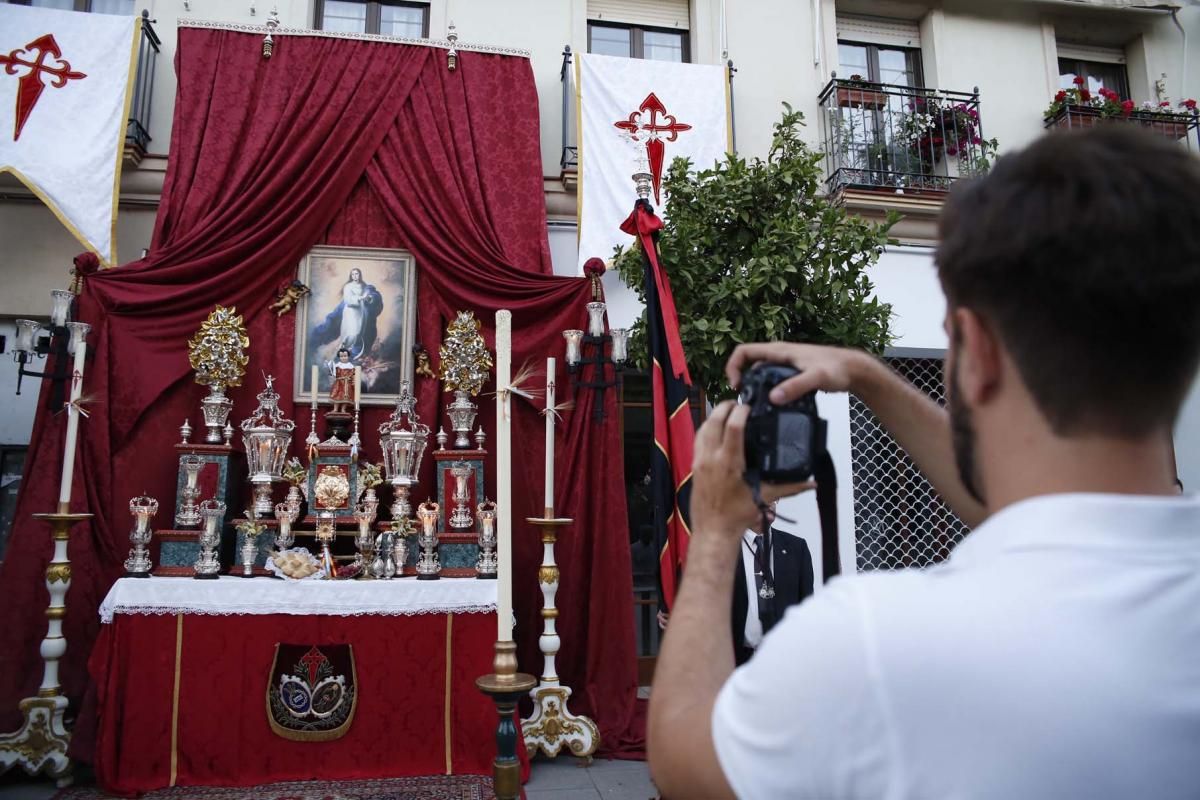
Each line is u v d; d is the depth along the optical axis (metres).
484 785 3.79
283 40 5.30
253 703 3.83
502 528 2.46
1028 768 0.51
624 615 4.53
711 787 0.61
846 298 3.43
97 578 4.25
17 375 5.15
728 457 0.81
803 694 0.57
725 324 3.36
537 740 4.24
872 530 5.86
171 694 3.78
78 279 4.52
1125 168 0.62
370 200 5.26
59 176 4.90
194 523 4.22
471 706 3.98
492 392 4.99
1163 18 7.39
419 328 5.16
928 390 6.24
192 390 4.71
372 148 5.25
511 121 5.51
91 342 4.49
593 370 4.88
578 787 3.91
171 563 4.11
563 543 4.72
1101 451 0.63
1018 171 0.67
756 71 6.48
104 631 3.80
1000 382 0.67
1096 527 0.59
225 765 3.77
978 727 0.52
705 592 0.78
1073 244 0.60
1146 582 0.57
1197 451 6.21
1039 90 7.03
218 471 4.34
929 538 5.90
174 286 4.71
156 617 3.82
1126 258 0.59
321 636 3.92
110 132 5.05
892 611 0.57
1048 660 0.53
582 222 5.56
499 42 6.06
